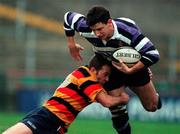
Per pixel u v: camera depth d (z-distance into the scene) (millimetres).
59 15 107000
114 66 26750
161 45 99188
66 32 28250
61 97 25422
